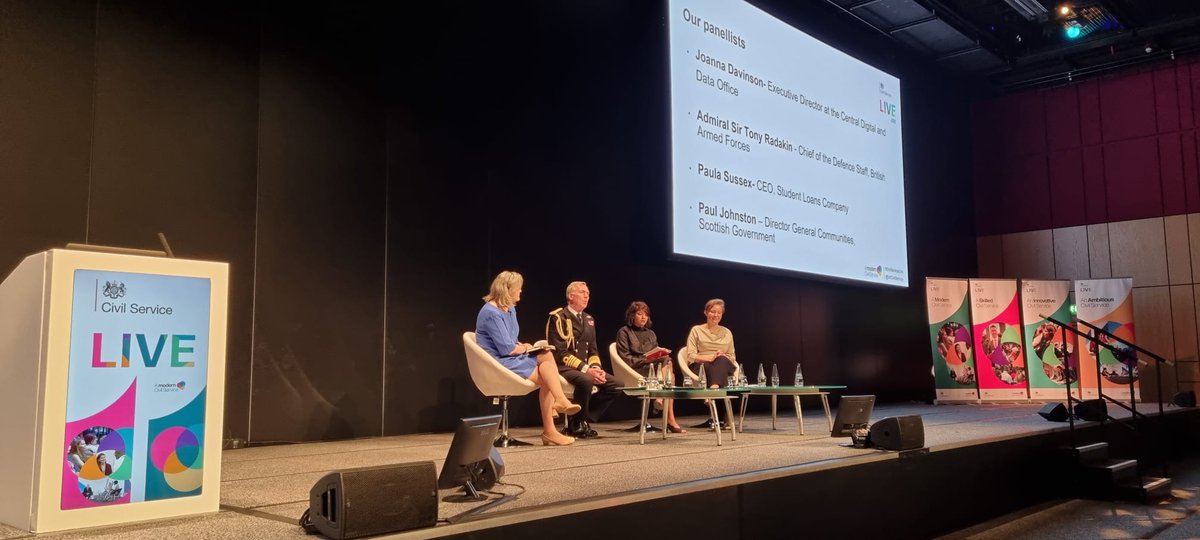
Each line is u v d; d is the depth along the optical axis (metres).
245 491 2.68
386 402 5.00
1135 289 9.34
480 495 2.47
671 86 6.32
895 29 8.72
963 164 10.27
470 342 4.14
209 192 4.35
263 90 4.60
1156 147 9.31
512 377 4.01
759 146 7.06
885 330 8.80
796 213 7.37
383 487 1.96
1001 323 8.55
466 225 5.50
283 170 4.65
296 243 4.67
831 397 8.07
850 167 8.09
